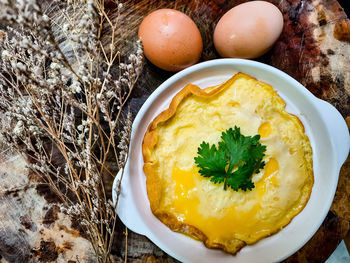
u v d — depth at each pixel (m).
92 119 0.21
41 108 0.22
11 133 0.22
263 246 0.24
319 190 0.24
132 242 0.25
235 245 0.23
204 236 0.23
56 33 0.25
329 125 0.23
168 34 0.23
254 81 0.24
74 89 0.22
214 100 0.24
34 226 0.24
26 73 0.16
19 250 0.24
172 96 0.25
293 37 0.26
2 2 0.15
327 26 0.25
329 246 0.25
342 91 0.25
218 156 0.22
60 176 0.23
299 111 0.25
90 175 0.21
